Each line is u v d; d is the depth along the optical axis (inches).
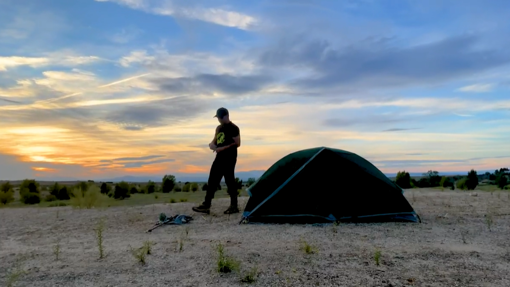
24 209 443.5
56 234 258.4
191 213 329.7
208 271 149.9
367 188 269.9
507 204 354.6
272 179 279.9
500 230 229.5
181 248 190.4
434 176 780.6
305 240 205.0
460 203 366.6
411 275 141.5
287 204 269.6
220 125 323.3
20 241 238.1
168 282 138.4
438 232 225.5
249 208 275.4
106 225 286.8
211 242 204.8
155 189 884.6
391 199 268.4
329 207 267.0
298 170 274.2
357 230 233.9
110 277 146.9
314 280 136.5
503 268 150.4
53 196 669.9
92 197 452.4
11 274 156.3
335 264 156.2
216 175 321.4
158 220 296.2
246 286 132.0
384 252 175.8
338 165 273.4
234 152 321.1
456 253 173.9
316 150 283.3
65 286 138.2
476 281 135.0
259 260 163.6
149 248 188.7
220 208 361.4
